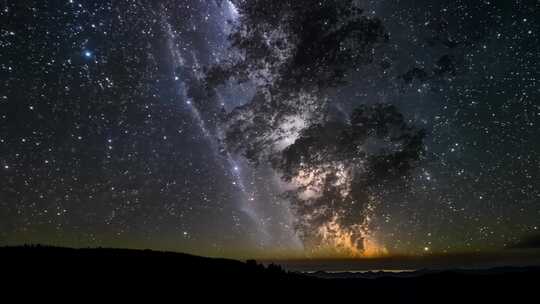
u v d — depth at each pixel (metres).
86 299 10.26
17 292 10.30
